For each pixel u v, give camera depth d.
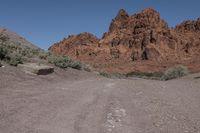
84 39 180.38
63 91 13.08
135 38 150.75
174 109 10.17
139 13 167.62
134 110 9.78
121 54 145.12
